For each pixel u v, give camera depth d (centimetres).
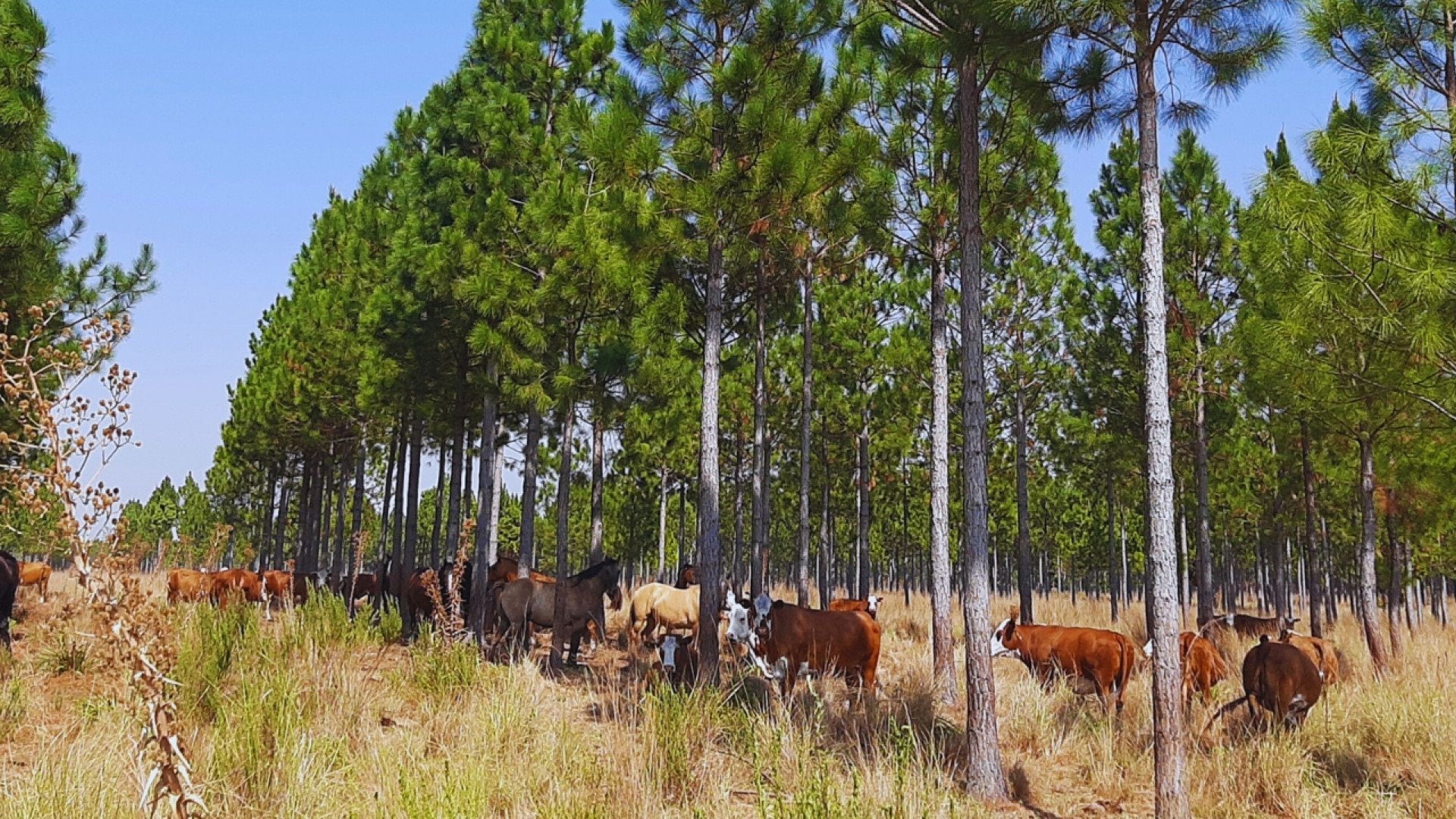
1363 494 1434
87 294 1397
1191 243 1736
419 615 1623
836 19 1110
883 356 2159
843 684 1194
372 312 1733
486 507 1605
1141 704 1122
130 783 573
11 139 1171
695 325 1549
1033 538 4203
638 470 3303
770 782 752
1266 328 1050
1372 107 980
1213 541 3516
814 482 3017
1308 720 1017
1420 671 1349
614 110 1110
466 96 1686
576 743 781
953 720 1102
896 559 4559
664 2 1159
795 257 1517
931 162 1365
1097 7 752
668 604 1753
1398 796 801
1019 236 1956
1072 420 1956
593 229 1358
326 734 769
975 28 866
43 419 353
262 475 3497
